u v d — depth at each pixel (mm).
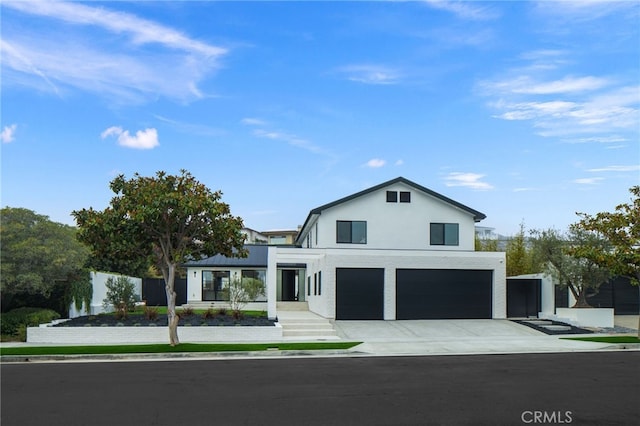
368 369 15047
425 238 31172
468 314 28312
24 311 24016
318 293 30047
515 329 25094
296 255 27250
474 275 28578
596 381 13000
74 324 23062
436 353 18609
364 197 31047
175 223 19516
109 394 11617
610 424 9086
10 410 10211
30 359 17484
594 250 22734
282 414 9781
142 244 20391
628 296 30297
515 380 13164
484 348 19703
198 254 20750
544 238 28172
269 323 23750
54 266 22156
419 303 28062
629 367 15289
